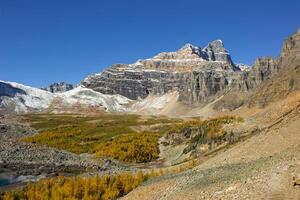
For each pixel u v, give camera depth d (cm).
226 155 4869
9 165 8681
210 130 9344
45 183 6356
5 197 5747
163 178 4875
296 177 2556
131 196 4572
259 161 3581
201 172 4153
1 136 15925
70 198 5756
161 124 19012
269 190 2627
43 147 10612
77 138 14662
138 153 10638
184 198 3322
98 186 5938
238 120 9600
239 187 2917
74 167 9038
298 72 11988
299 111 5281
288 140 4138
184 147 10212
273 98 11919
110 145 11950
